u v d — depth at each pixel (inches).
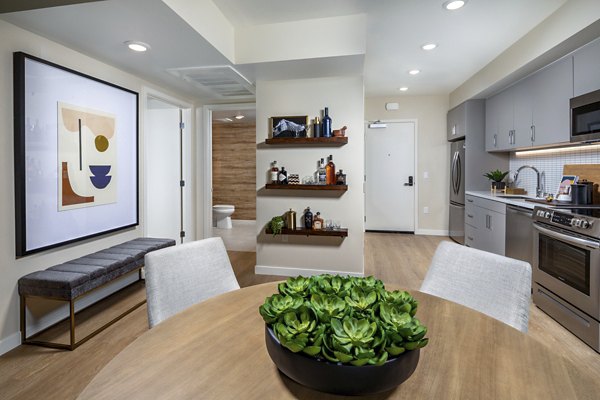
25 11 76.5
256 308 44.4
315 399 26.7
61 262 96.5
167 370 30.4
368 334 27.0
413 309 32.7
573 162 126.3
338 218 135.6
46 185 90.2
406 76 175.6
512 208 125.6
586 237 82.9
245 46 115.7
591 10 87.5
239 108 170.7
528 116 134.3
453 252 54.8
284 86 135.9
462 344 34.6
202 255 57.9
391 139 226.7
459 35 123.4
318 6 102.1
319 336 26.2
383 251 180.7
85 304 106.8
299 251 139.9
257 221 141.9
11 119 82.3
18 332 84.3
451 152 214.5
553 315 96.8
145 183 134.4
